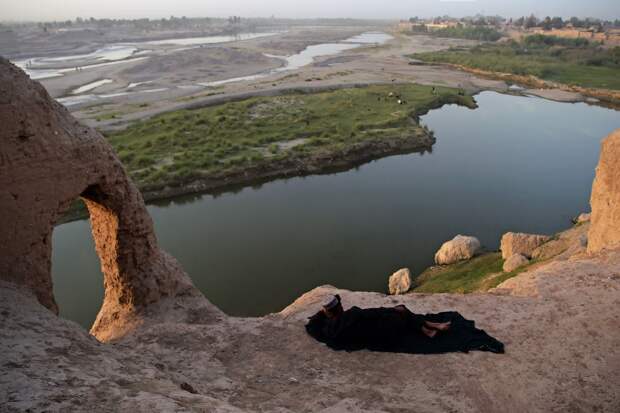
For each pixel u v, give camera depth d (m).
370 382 7.83
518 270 19.80
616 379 8.04
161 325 9.63
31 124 8.12
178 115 55.41
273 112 58.16
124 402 5.17
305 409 6.91
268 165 42.69
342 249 29.69
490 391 7.69
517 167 44.53
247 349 8.93
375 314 8.80
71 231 31.91
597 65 96.56
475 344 8.74
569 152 48.75
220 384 7.59
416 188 39.81
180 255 29.05
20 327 6.71
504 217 34.38
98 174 9.44
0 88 7.78
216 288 25.55
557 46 126.38
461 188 39.72
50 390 5.21
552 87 79.81
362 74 90.75
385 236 31.34
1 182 7.79
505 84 82.62
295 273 26.95
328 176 43.03
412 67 102.75
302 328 9.55
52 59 134.00
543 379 8.02
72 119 9.40
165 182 38.66
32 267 8.40
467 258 26.05
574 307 9.98
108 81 91.81
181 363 8.35
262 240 30.98
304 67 108.12
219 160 42.97
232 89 75.00
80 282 26.17
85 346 6.95
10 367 5.56
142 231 10.50
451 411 7.20
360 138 48.59
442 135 54.09
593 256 12.81
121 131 51.34
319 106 61.44
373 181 41.53
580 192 38.94
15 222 8.05
